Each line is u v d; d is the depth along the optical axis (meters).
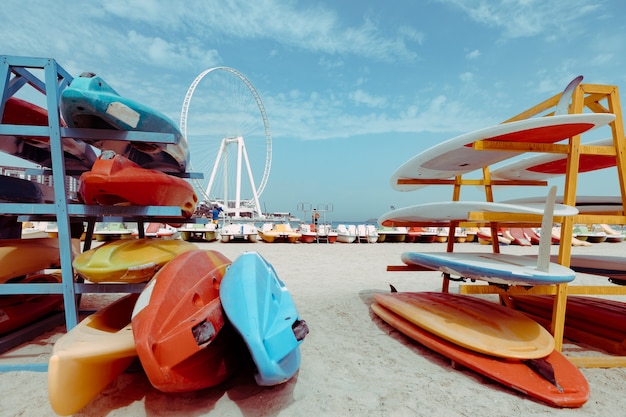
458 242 18.66
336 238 18.17
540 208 2.96
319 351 3.11
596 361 2.91
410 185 4.84
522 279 2.78
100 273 2.76
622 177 3.12
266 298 2.39
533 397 2.37
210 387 2.44
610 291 3.15
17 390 2.39
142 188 3.03
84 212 2.89
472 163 3.83
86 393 2.05
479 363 2.64
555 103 3.23
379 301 4.05
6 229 3.89
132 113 3.07
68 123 3.17
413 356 3.05
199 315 2.18
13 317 3.22
